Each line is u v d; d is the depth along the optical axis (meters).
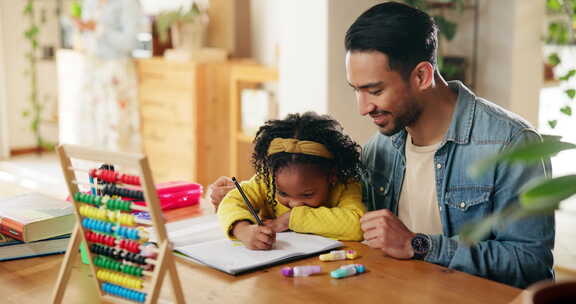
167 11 4.74
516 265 1.41
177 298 1.10
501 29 3.34
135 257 1.16
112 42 4.58
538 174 1.49
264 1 4.69
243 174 4.39
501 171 1.52
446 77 3.40
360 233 1.57
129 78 4.68
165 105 4.57
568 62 3.85
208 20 4.82
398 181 1.74
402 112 1.53
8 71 6.11
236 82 4.23
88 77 4.71
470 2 3.41
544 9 3.41
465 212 1.59
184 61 4.41
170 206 1.86
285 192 1.62
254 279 1.31
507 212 0.64
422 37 1.47
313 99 3.21
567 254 3.41
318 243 1.51
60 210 1.56
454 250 1.42
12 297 1.26
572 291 0.70
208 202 1.95
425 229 1.70
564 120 5.16
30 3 6.12
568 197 0.59
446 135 1.60
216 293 1.25
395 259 1.43
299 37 3.23
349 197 1.67
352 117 3.26
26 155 6.23
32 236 1.47
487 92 3.43
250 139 4.18
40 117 6.37
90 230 1.22
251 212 1.62
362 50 1.46
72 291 1.29
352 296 1.22
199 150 4.42
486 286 1.27
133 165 1.04
